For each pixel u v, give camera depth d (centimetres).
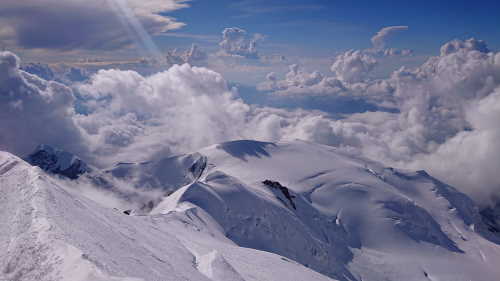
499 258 14875
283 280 4919
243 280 3953
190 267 3712
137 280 1930
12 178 3688
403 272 12162
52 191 3309
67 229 2522
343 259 12525
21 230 2492
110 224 3666
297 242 11375
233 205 11588
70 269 1975
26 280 2009
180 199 10906
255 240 10581
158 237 4609
